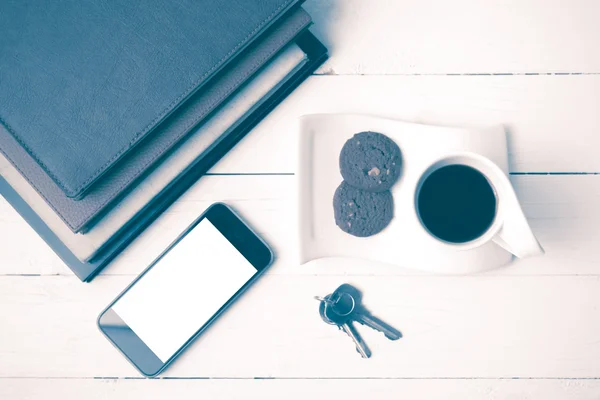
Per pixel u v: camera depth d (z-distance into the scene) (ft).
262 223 1.74
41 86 1.42
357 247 1.57
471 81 1.74
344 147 1.55
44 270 1.74
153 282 1.70
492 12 1.73
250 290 1.73
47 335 1.74
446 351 1.72
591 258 1.70
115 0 1.43
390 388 1.73
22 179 1.58
